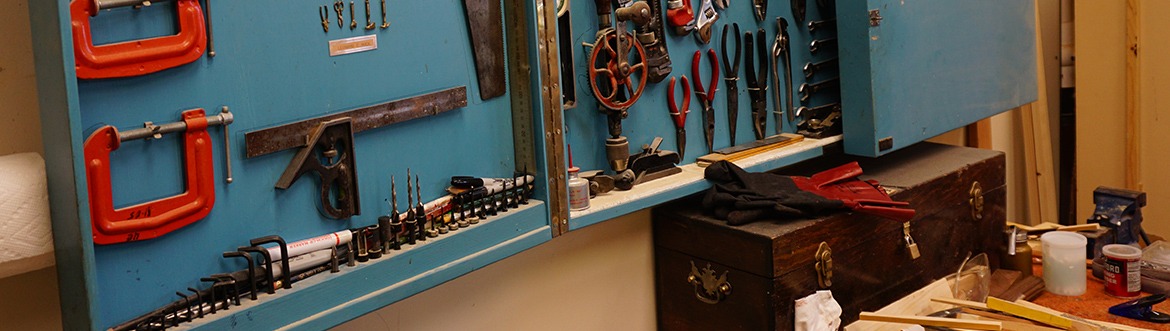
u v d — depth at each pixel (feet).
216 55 3.77
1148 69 9.77
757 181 6.10
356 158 4.32
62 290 3.53
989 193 7.63
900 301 6.41
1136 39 9.68
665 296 6.57
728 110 6.54
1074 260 7.04
